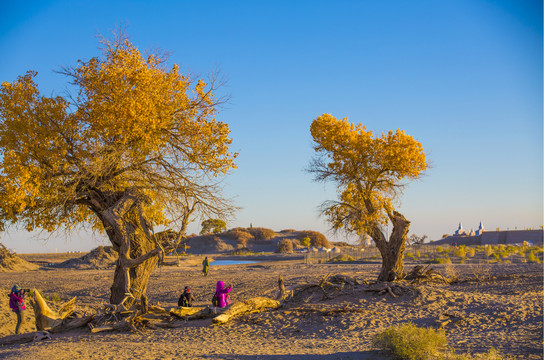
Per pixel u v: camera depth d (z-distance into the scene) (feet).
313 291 73.36
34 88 58.44
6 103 55.77
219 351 36.70
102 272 152.46
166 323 52.54
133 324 51.13
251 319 54.44
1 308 64.75
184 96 62.54
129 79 58.95
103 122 57.31
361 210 81.87
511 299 60.64
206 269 127.24
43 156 56.03
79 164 58.18
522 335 39.55
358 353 33.60
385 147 81.05
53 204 57.06
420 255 182.70
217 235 358.02
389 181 83.35
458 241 340.80
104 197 61.36
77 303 81.41
